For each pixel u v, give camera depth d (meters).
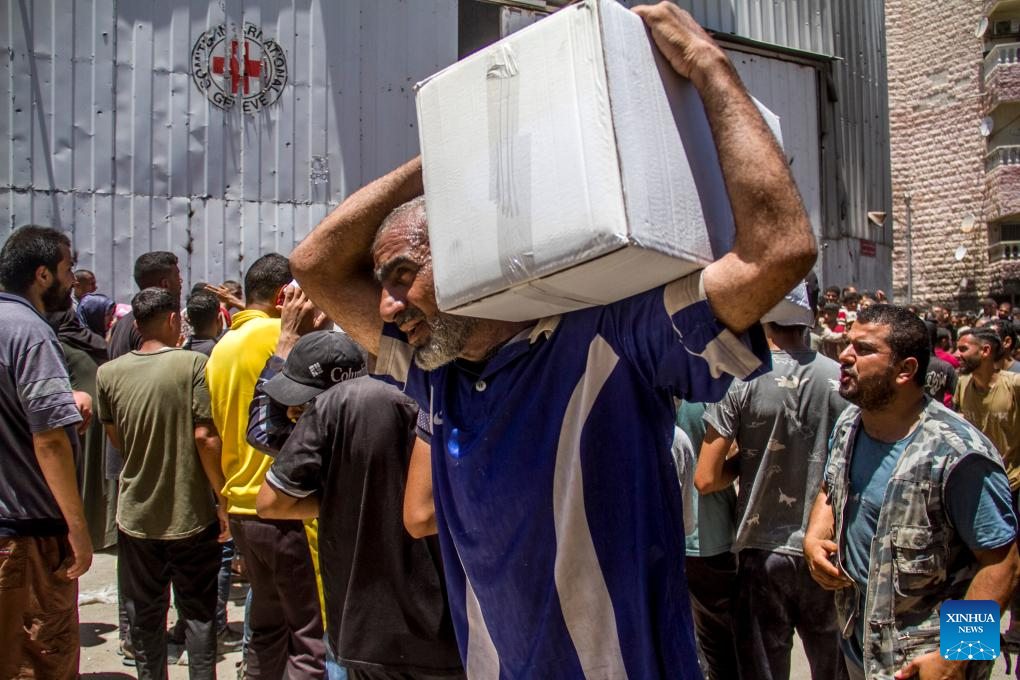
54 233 3.38
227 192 8.34
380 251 1.63
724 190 1.39
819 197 12.30
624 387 1.47
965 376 5.29
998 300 26.59
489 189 1.32
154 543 3.74
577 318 1.49
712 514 3.44
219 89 8.28
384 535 2.62
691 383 1.42
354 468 2.66
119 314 6.98
